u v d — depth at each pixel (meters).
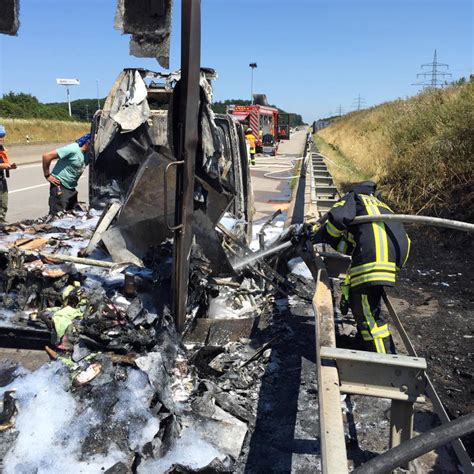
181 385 3.15
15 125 37.69
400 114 15.77
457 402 3.52
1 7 3.27
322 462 1.86
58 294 3.77
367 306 3.54
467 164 9.17
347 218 3.44
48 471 2.44
